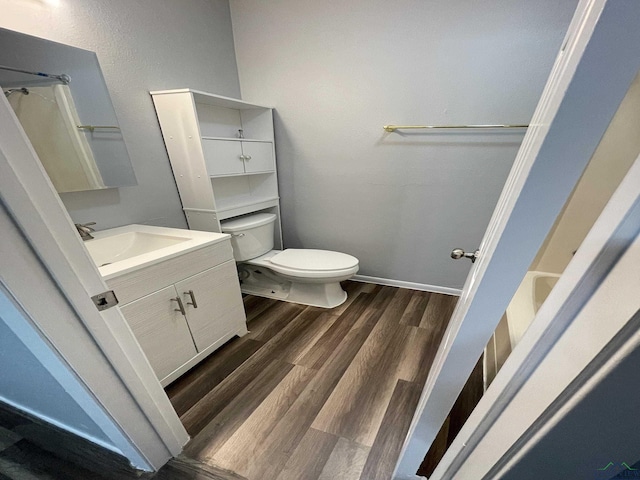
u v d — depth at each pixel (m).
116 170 1.36
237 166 1.74
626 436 0.25
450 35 1.43
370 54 1.61
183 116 1.45
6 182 0.42
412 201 1.87
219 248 1.35
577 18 0.46
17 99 1.02
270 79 1.90
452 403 0.61
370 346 1.51
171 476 0.92
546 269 1.06
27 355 0.72
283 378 1.31
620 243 0.22
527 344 0.32
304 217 2.22
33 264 0.49
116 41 1.27
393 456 0.96
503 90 1.45
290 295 2.01
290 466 0.94
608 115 0.27
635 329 0.21
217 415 1.13
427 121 1.64
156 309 1.12
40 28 1.04
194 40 1.62
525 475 0.33
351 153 1.89
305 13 1.65
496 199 1.67
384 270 2.16
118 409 0.75
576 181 0.32
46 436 1.06
